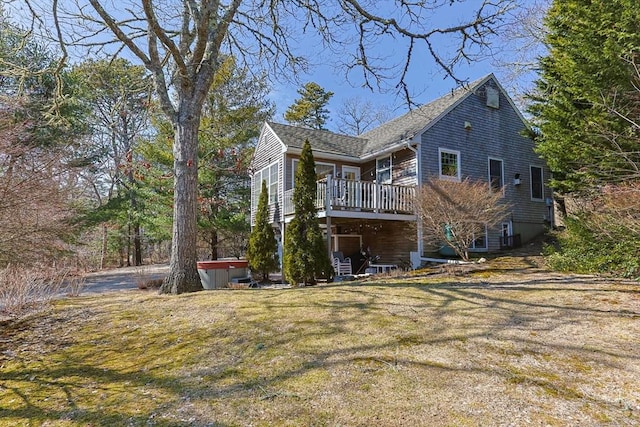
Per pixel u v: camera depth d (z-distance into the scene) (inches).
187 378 123.7
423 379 113.8
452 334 152.7
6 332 187.6
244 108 756.0
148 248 1163.9
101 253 799.1
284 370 124.5
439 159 518.3
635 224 238.8
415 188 466.9
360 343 145.4
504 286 242.8
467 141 549.3
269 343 150.3
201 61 286.8
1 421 102.0
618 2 284.7
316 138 595.8
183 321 189.2
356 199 446.6
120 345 162.2
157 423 95.6
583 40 322.7
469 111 557.9
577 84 339.0
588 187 333.7
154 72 279.3
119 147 803.4
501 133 588.4
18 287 234.2
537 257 399.2
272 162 580.7
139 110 666.2
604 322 159.2
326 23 330.3
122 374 130.9
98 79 523.2
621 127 296.2
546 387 106.9
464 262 394.0
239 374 123.9
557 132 369.7
